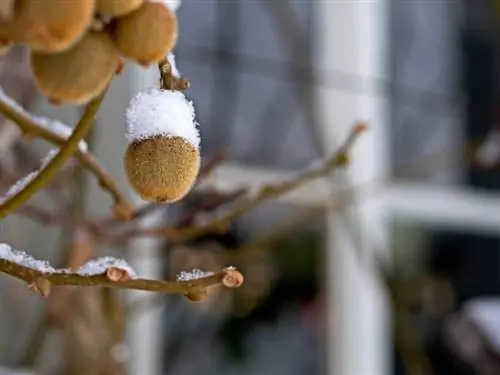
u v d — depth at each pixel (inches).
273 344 93.4
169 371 87.1
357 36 100.4
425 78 105.9
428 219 103.0
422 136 104.5
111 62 34.9
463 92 108.0
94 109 36.8
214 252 86.7
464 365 95.2
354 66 100.0
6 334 78.5
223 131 93.4
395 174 101.4
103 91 36.3
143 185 35.7
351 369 96.0
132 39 34.4
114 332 69.2
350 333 96.3
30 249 77.3
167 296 86.5
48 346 73.8
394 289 89.9
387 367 98.2
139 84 77.2
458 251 104.3
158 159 35.6
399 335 90.7
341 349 96.2
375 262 90.9
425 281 99.9
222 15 95.0
